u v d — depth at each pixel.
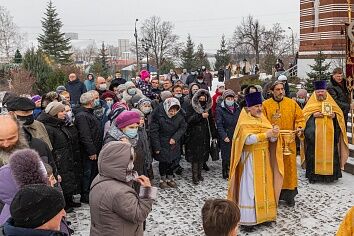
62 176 6.21
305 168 8.77
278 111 6.84
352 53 8.69
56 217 2.11
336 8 28.91
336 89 8.60
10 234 2.02
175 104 7.64
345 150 8.05
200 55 66.00
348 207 6.70
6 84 29.20
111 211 3.21
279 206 6.80
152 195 3.36
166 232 5.77
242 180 5.89
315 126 8.00
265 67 43.12
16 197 2.06
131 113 5.21
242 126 5.86
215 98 9.68
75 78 11.92
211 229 2.52
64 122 6.34
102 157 3.29
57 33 52.97
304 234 5.66
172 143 7.67
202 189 7.75
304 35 31.56
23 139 3.58
